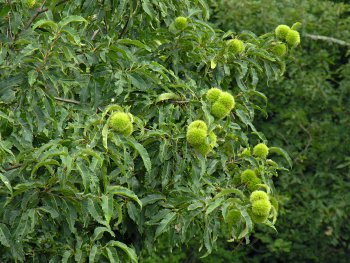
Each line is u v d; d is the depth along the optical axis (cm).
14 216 343
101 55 388
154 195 401
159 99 397
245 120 438
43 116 363
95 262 362
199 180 391
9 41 386
